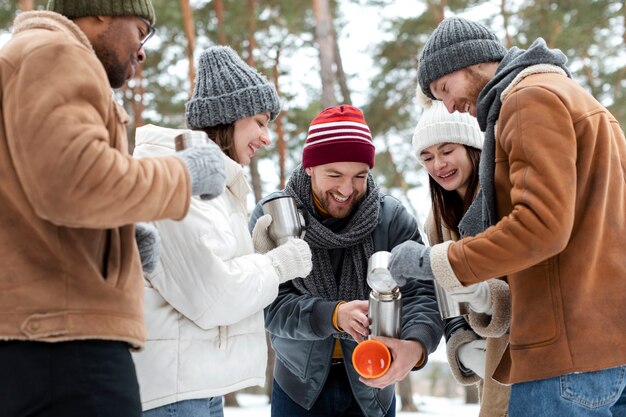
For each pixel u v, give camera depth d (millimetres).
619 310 2068
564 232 1960
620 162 2174
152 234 2027
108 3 1900
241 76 2635
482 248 2051
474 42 2461
